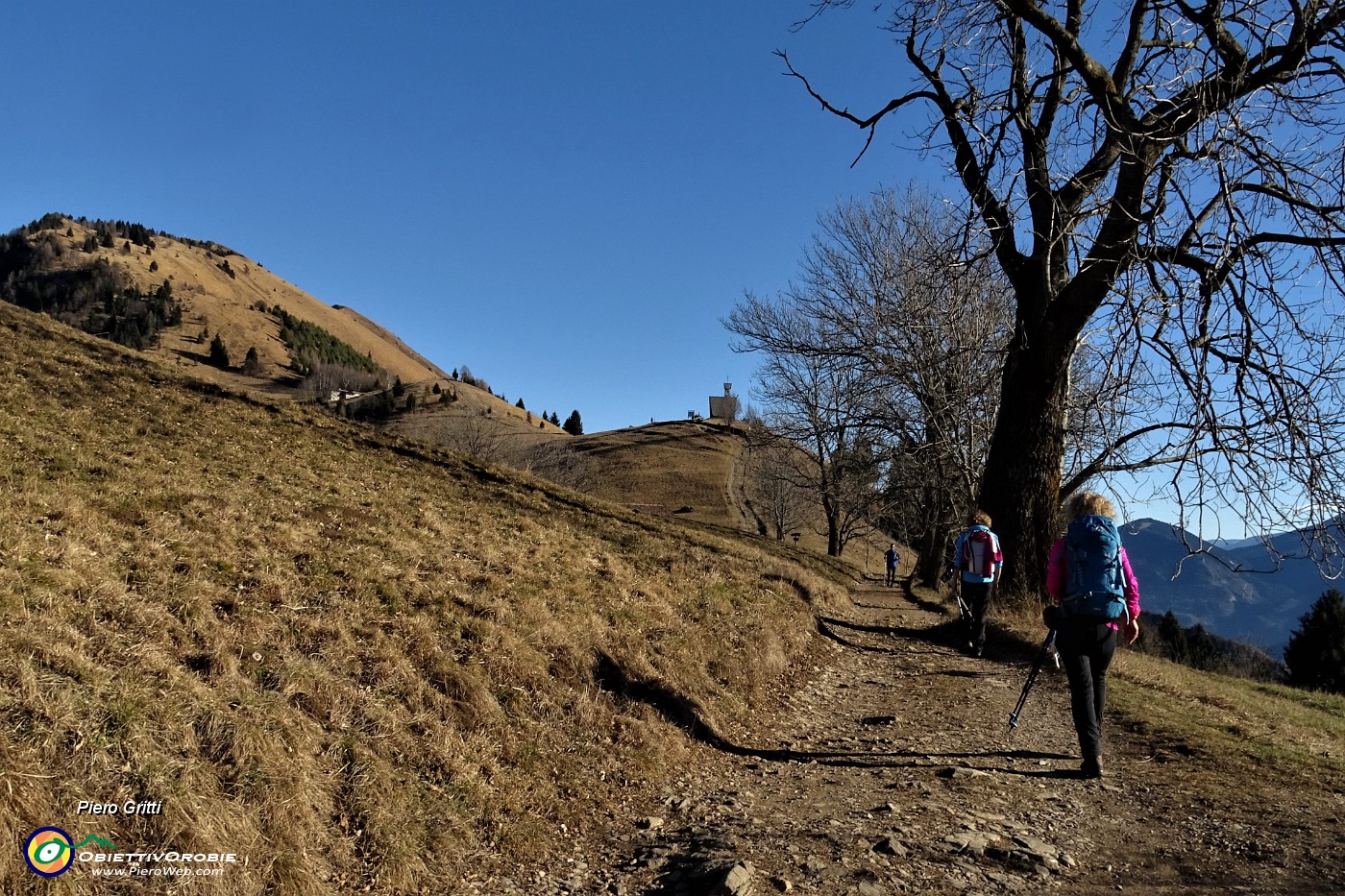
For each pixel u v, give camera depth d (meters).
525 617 7.29
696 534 23.61
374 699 5.14
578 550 11.81
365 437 19.77
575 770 5.50
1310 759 6.01
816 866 3.91
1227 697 9.38
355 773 4.40
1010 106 8.96
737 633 9.72
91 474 8.53
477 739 5.29
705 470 89.81
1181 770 5.68
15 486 7.01
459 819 4.46
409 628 6.25
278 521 8.48
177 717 3.95
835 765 6.13
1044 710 7.98
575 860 4.49
